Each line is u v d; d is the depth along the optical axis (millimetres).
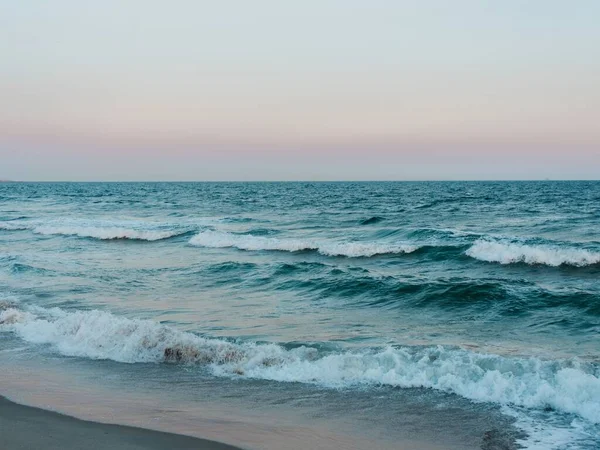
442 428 5738
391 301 12672
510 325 10438
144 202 67312
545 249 17500
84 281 15570
